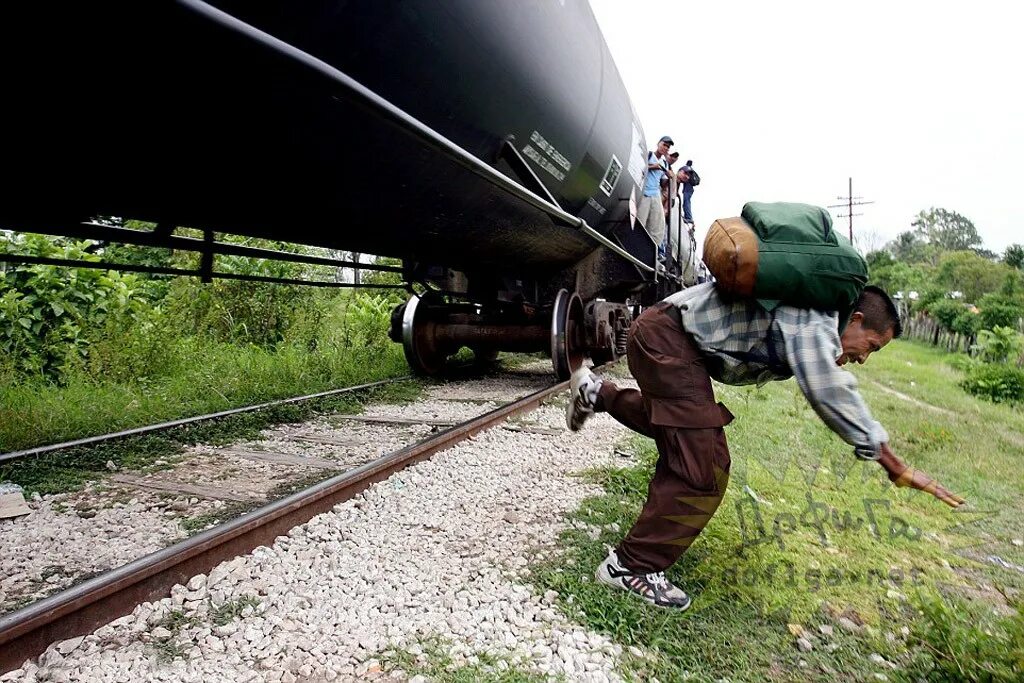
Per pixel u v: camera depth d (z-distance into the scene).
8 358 6.02
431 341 7.90
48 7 1.77
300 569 2.55
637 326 2.45
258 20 2.19
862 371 13.10
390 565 2.61
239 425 5.10
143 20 1.89
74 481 3.68
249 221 3.58
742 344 2.30
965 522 3.54
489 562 2.69
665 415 2.35
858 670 2.05
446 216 4.26
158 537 2.95
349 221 3.78
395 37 2.65
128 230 3.46
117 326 6.79
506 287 7.14
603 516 3.25
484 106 3.49
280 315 9.55
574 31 4.55
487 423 5.00
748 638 2.21
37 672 1.84
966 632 2.08
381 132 3.00
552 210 4.37
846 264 2.09
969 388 11.45
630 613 2.29
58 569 2.63
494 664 1.97
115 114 2.26
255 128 2.58
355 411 5.92
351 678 1.88
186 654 1.98
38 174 2.56
